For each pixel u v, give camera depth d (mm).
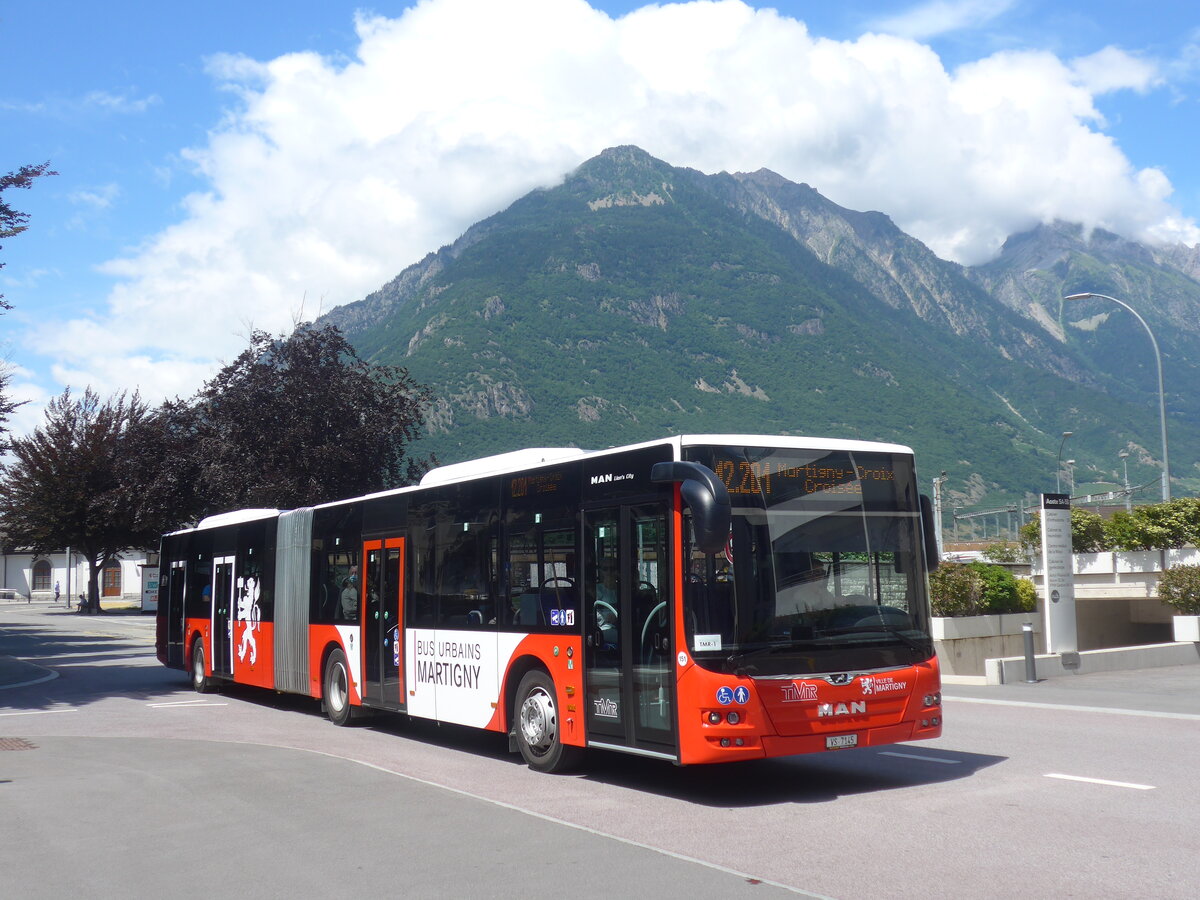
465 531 13039
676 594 9453
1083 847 7617
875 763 11539
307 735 15023
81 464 63250
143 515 39344
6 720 17453
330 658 16500
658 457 9852
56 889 7297
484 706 12461
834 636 9727
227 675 20266
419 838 8438
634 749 9977
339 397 36719
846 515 10070
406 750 13445
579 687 10828
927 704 10086
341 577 16188
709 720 9164
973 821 8531
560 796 10133
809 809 9250
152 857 8102
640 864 7453
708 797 9969
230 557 20375
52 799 10508
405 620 14266
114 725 16547
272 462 35969
